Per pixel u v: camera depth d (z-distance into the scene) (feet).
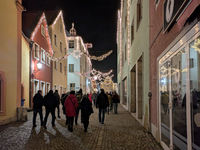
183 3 10.85
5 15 33.37
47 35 67.87
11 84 34.47
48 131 25.91
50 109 28.71
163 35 17.80
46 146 18.95
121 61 81.00
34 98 28.96
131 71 49.08
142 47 31.35
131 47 47.09
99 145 19.22
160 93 19.10
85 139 21.66
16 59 36.70
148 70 26.12
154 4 21.66
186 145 11.32
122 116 41.88
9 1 34.78
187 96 11.06
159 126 19.54
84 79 138.62
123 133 24.63
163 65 17.71
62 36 91.09
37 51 58.75
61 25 89.61
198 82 9.51
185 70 11.48
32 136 23.00
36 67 57.52
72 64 111.24
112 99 47.50
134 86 48.75
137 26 37.99
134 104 48.29
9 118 32.91
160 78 19.07
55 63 78.74
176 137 13.50
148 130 24.82
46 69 67.00
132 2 45.32
